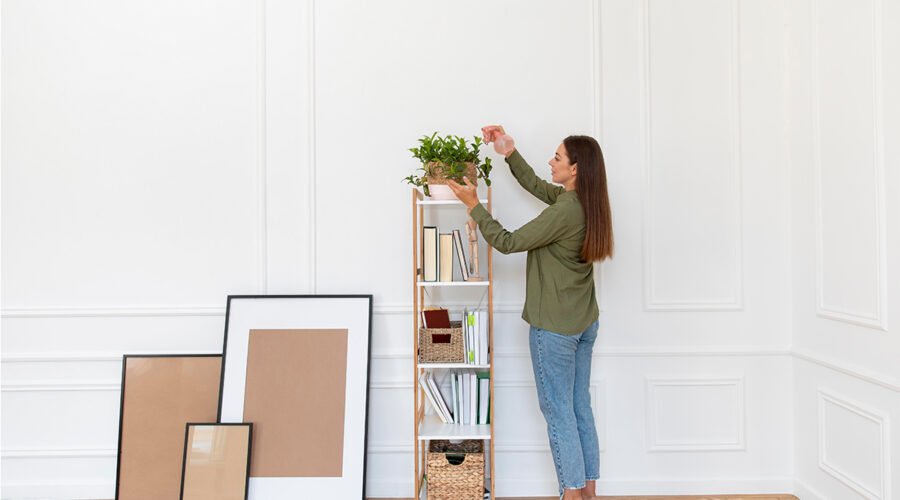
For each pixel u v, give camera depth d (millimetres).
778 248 2814
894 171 2109
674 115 2807
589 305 2438
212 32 2840
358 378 2730
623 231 2816
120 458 2738
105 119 2832
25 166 2826
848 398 2373
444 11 2830
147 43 2834
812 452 2650
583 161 2352
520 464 2844
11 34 2818
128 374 2785
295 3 2834
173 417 2764
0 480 2818
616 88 2816
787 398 2822
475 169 2490
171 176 2842
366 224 2846
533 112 2818
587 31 2816
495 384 2836
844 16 2369
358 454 2666
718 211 2812
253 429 2686
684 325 2826
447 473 2484
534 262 2426
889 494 2131
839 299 2424
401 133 2832
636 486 2816
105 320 2840
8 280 2826
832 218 2467
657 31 2809
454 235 2492
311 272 2836
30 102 2824
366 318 2775
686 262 2814
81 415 2834
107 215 2840
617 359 2828
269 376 2729
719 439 2822
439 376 2844
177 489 2717
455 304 2854
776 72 2805
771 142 2807
